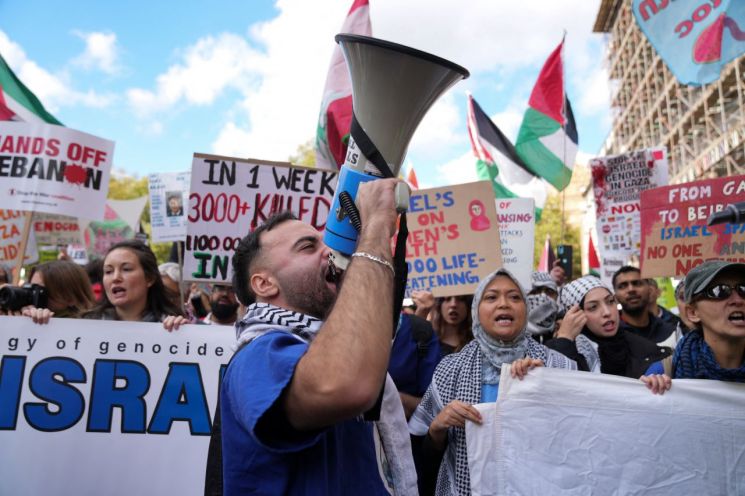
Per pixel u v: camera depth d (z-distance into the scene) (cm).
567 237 3731
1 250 514
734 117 2552
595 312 366
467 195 403
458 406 251
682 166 3297
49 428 292
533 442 241
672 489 229
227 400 136
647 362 350
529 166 775
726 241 389
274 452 127
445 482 262
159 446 296
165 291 351
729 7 454
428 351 318
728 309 221
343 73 445
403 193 126
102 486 291
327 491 130
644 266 414
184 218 770
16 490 287
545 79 766
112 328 302
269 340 130
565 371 245
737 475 225
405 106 127
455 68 127
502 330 274
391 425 164
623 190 618
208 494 167
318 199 366
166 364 302
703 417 230
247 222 361
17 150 429
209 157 362
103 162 447
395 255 131
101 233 1132
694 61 465
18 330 296
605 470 234
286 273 153
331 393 108
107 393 297
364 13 460
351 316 113
